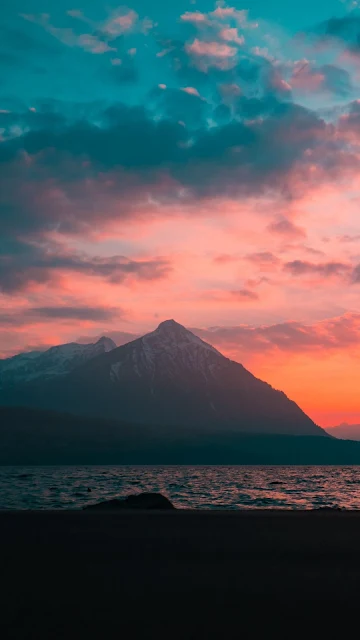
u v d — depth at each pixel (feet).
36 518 76.33
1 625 22.81
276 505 174.50
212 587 30.58
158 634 21.48
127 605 26.37
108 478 481.05
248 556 42.09
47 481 397.80
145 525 66.80
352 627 22.45
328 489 298.56
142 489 274.98
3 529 62.80
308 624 22.91
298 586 30.83
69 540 52.49
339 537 53.98
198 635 21.34
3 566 37.81
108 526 65.67
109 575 34.27
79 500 188.55
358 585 31.09
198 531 59.98
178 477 522.47
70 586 30.89
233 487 310.24
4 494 224.53
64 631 21.88
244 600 27.37
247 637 21.09
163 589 30.09
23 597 28.14
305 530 60.54
